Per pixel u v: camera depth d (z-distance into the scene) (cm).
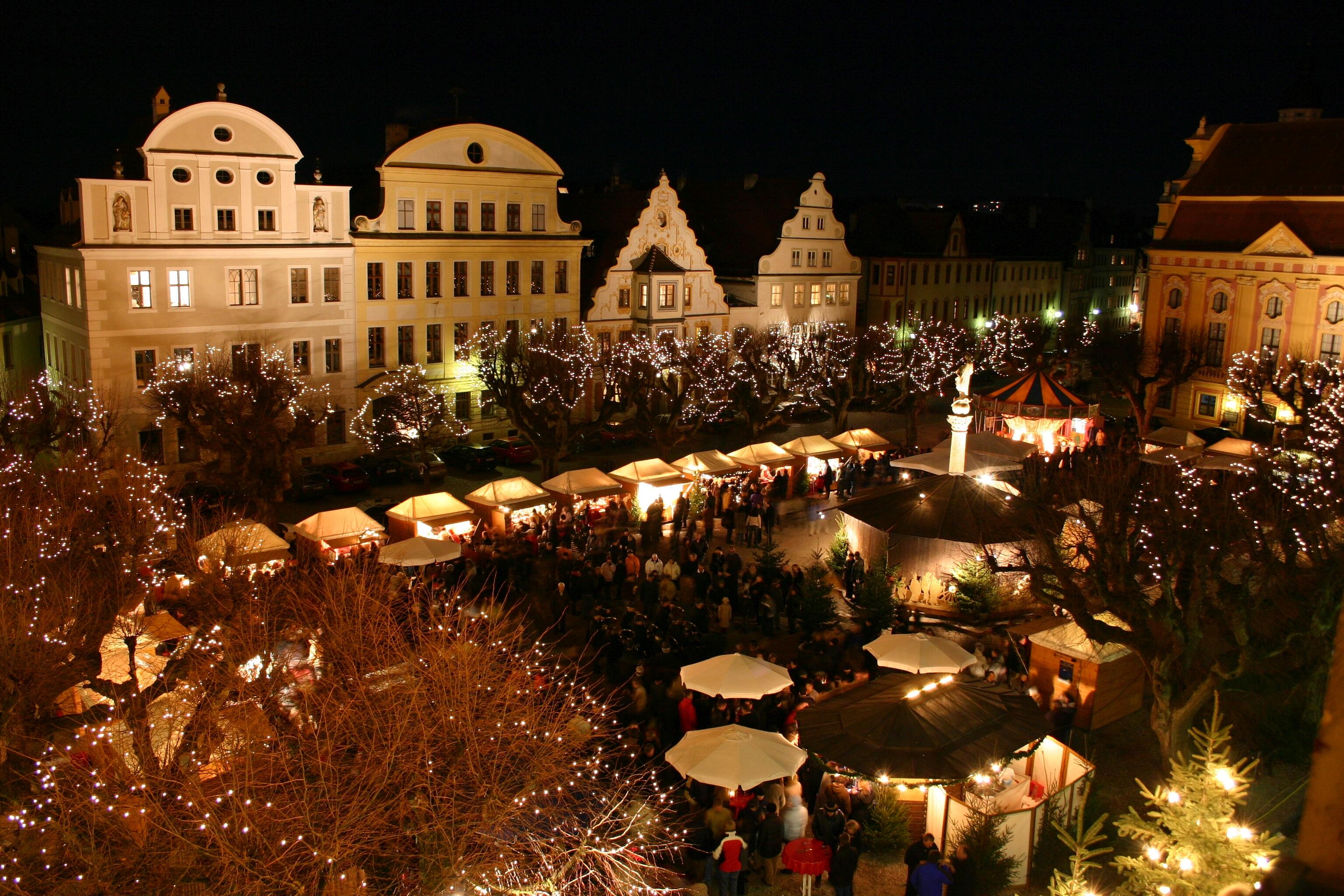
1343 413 4038
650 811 1608
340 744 1389
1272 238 5566
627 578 2997
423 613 2073
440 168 4938
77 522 2277
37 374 4797
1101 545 2145
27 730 1644
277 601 1895
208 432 4247
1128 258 10906
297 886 1142
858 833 1623
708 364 5316
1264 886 246
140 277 4178
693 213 7094
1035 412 4869
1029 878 1686
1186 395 6044
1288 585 2061
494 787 1302
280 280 4541
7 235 6066
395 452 4672
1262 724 2142
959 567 2852
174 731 1494
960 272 8194
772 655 2383
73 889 1169
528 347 4853
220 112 4275
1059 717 2158
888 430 6000
